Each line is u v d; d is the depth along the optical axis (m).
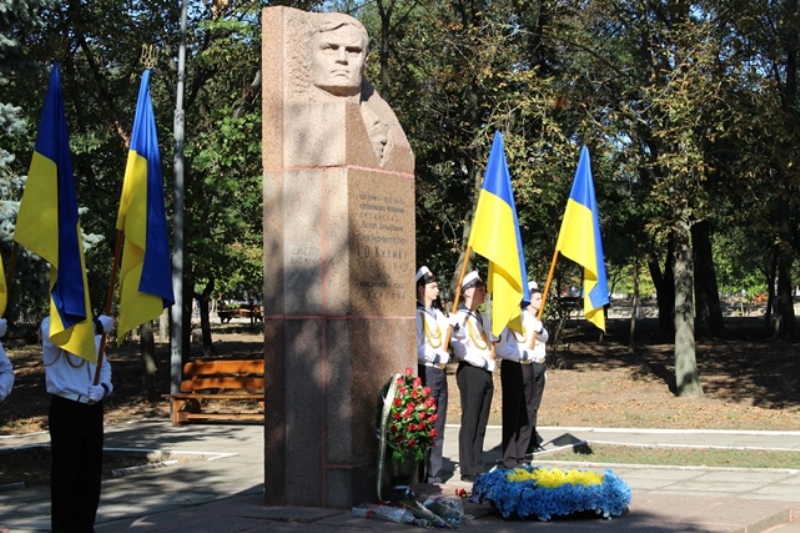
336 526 8.59
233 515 9.10
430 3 26.84
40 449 15.27
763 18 24.47
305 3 23.56
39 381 28.16
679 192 21.98
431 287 11.83
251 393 20.14
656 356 32.19
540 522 8.88
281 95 9.74
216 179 22.91
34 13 14.99
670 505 9.58
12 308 15.09
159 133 23.83
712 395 22.92
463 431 11.73
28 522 9.24
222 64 23.98
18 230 8.18
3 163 14.86
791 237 35.62
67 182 8.36
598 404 21.61
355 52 9.73
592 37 26.00
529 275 28.27
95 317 8.57
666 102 21.12
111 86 24.44
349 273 9.45
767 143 22.83
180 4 24.08
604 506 8.88
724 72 21.45
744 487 11.01
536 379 13.54
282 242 9.69
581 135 24.67
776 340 36.69
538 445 14.16
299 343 9.57
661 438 15.73
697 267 37.78
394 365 9.95
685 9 21.91
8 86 19.70
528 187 23.56
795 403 21.14
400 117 27.30
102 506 10.14
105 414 21.45
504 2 26.05
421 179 30.92
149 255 8.76
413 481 9.95
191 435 17.30
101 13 22.58
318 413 9.48
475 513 9.24
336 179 9.52
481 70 24.36
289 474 9.58
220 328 57.78
